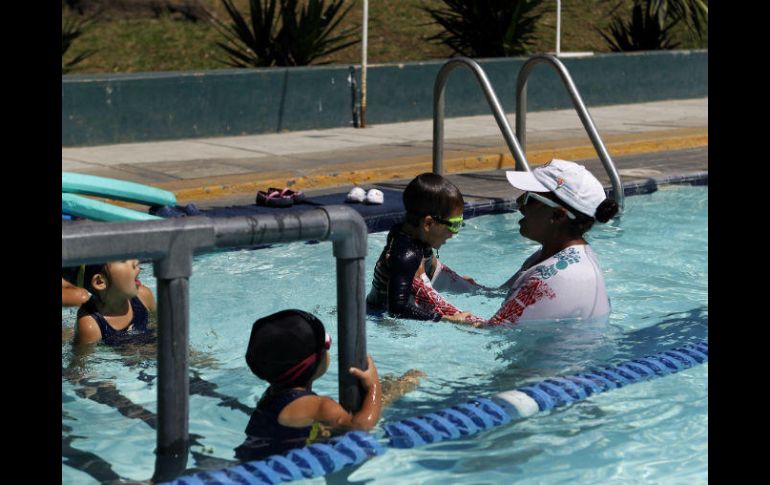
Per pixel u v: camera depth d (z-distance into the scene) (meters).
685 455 3.07
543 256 4.38
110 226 2.46
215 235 2.60
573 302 4.20
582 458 3.05
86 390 3.60
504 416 3.33
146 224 2.51
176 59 16.34
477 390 3.62
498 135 11.90
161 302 2.59
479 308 4.73
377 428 3.16
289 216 2.72
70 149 10.70
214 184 8.18
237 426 3.24
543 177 4.23
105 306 4.10
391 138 11.68
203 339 4.29
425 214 4.36
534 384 3.65
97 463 2.93
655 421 3.34
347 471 2.89
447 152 10.09
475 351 4.04
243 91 11.99
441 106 8.10
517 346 4.10
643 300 4.91
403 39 17.58
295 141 11.44
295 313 3.10
